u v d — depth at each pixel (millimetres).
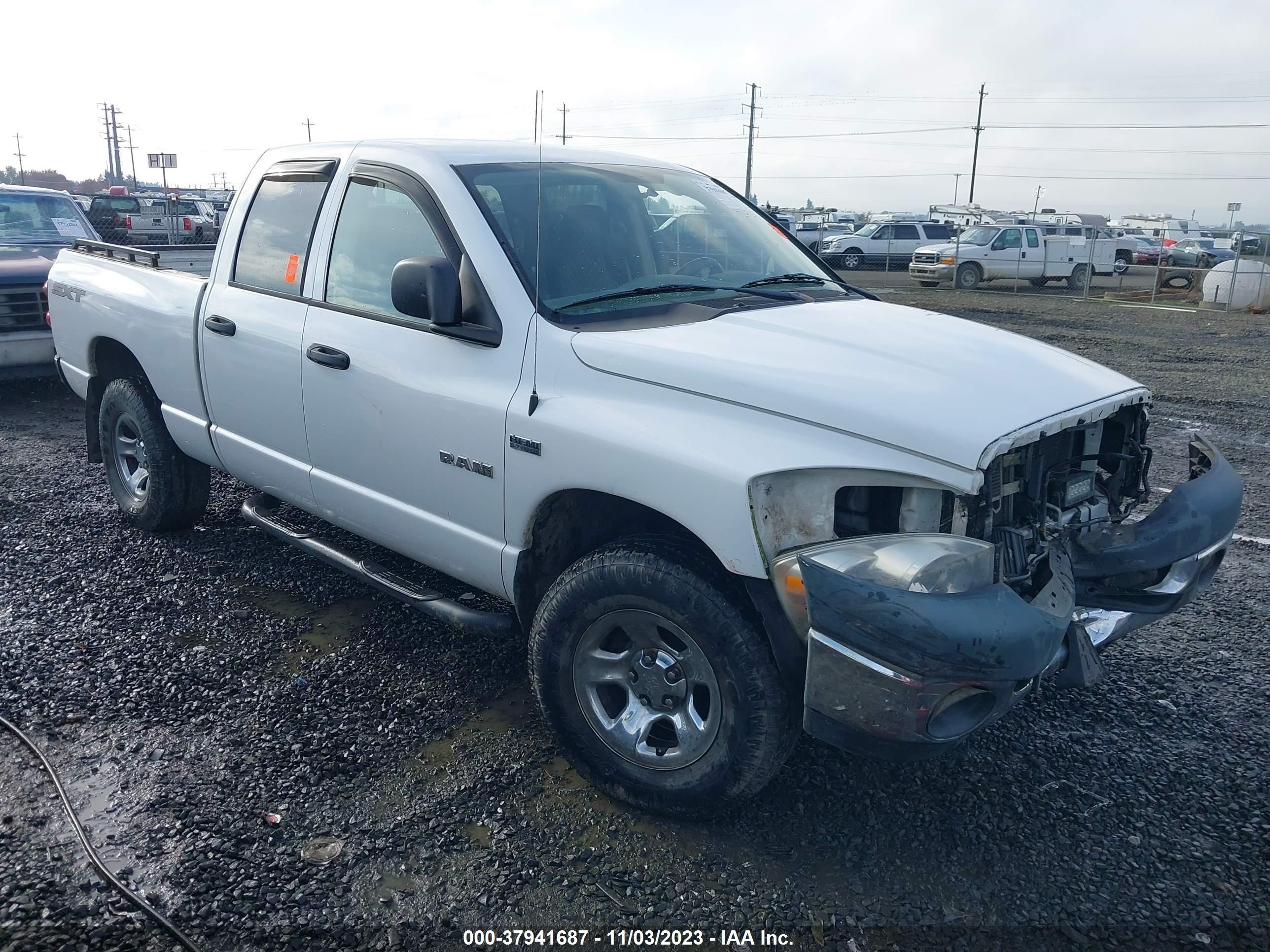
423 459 3539
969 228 29328
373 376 3656
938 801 3244
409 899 2752
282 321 4098
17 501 5957
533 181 3695
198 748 3426
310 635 4301
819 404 2688
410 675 3971
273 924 2641
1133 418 3299
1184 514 3111
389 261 3721
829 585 2504
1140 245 31359
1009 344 3283
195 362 4621
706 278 3783
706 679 2885
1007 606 2479
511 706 3766
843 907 2768
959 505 2609
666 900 2779
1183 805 3256
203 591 4703
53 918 2621
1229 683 4062
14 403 8789
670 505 2809
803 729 2848
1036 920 2734
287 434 4172
